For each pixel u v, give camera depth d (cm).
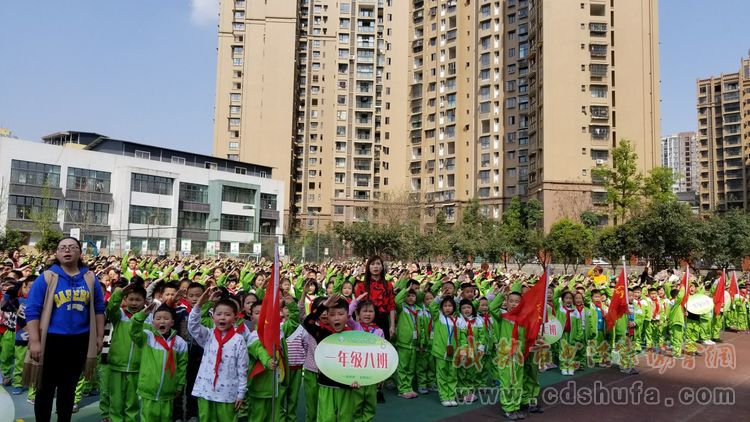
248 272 1360
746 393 1012
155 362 661
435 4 8581
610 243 3712
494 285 1328
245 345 629
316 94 8950
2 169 4778
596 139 6316
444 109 8338
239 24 9019
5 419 572
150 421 657
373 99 8750
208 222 6300
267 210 6938
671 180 5028
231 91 8850
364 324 748
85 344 607
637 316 1421
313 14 9056
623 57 6462
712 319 1636
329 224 7400
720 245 3209
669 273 2577
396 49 8831
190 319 629
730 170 11100
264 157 8281
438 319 933
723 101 11338
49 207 4684
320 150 8850
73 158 5238
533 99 6912
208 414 607
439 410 884
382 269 900
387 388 1039
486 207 7819
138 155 6106
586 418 850
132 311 715
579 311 1195
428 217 8262
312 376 738
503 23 7975
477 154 8012
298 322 761
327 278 1398
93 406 869
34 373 568
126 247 4306
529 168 7006
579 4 6475
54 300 590
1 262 1415
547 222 6203
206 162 6700
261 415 670
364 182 8631
